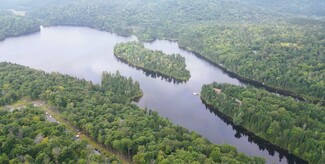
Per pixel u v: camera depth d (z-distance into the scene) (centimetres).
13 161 19300
